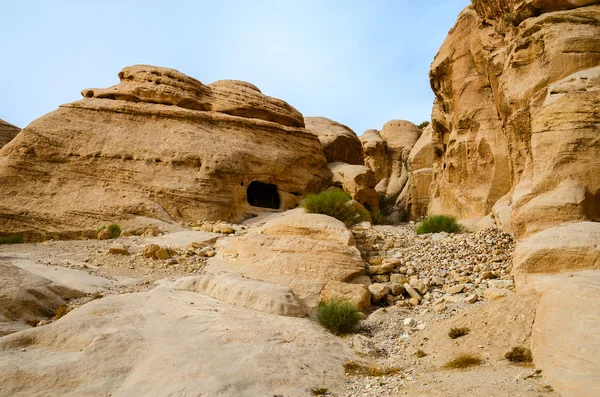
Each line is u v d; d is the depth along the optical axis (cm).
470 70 1886
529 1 1141
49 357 559
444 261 1043
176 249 1245
